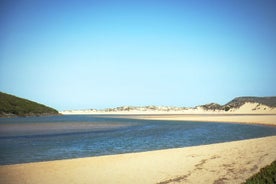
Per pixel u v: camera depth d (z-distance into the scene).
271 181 12.53
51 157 27.06
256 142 33.28
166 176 18.84
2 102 125.81
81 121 90.19
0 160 25.53
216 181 17.64
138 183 17.47
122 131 52.94
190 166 21.42
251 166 21.22
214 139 41.41
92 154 28.73
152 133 49.31
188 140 40.06
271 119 83.19
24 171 20.30
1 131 51.31
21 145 34.06
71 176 19.00
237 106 177.62
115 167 21.31
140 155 25.97
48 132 49.81
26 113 130.25
